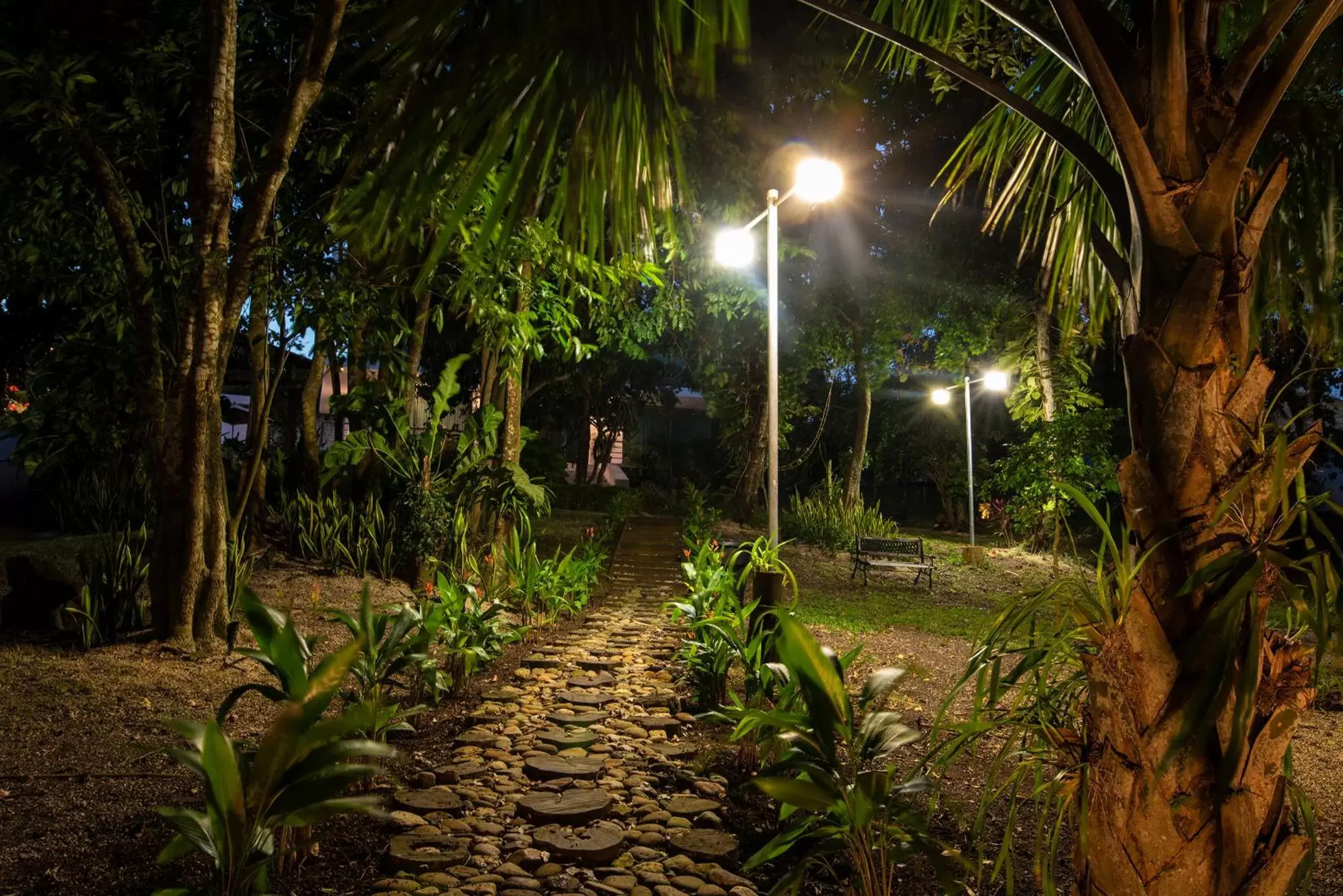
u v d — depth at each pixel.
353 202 1.95
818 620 10.41
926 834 2.82
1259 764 1.97
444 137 1.87
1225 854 1.93
